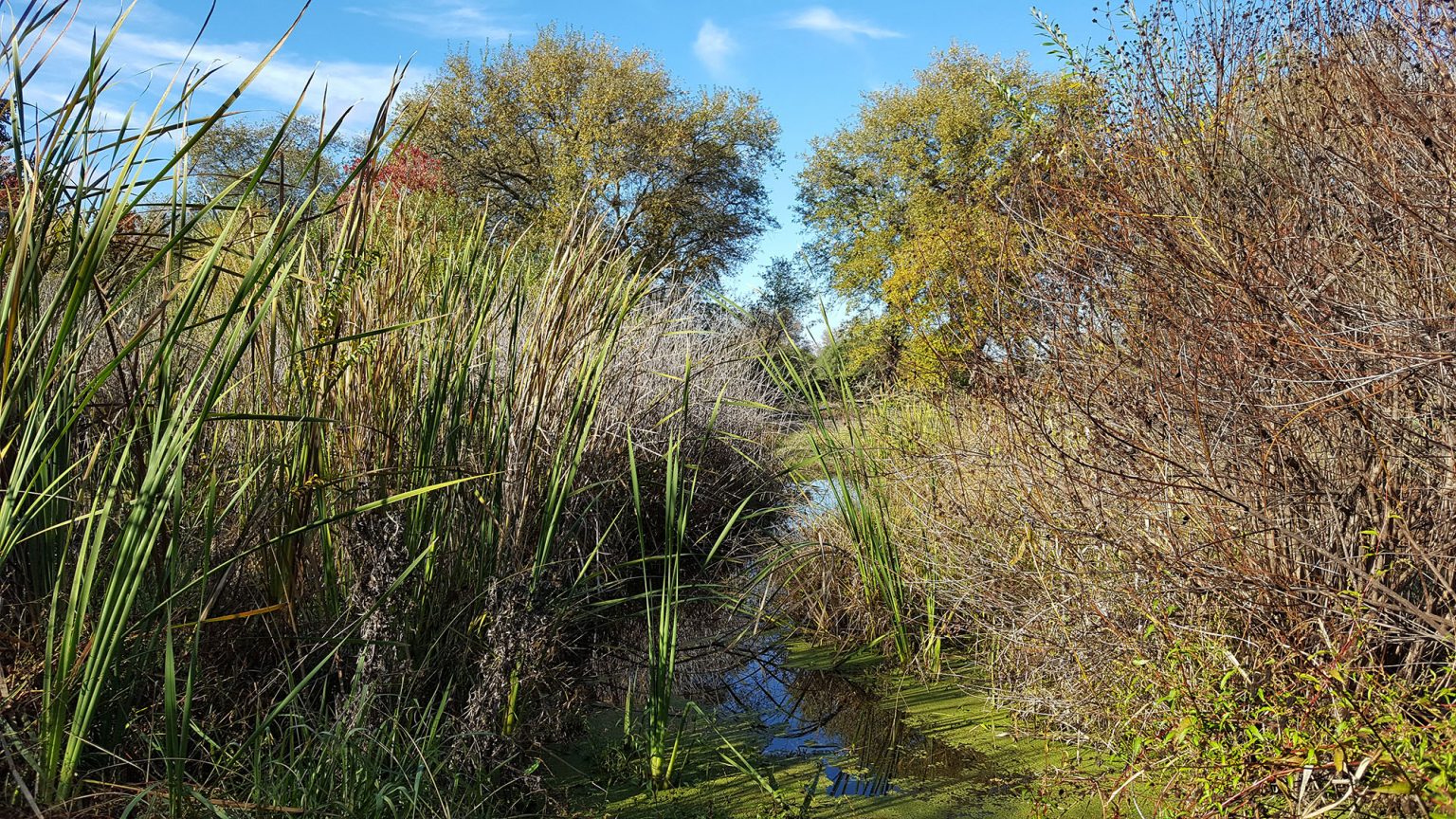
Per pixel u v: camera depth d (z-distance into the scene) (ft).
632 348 19.89
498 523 12.32
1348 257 10.02
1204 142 11.34
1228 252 10.05
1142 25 12.31
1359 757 8.32
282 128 7.56
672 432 18.07
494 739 10.66
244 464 10.68
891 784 11.56
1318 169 10.43
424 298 12.44
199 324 7.43
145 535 7.38
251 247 10.19
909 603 16.88
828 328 17.26
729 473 23.89
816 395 17.92
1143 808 10.22
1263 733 9.02
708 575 21.13
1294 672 9.27
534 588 11.85
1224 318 9.61
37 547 8.26
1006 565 13.34
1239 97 12.03
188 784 7.89
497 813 10.19
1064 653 11.93
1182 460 10.67
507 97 105.29
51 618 7.30
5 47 6.95
